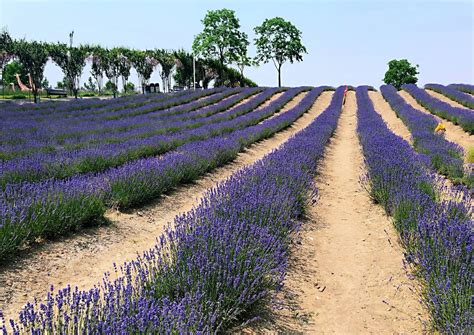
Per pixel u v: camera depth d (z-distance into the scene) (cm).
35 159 882
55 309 363
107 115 2205
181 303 306
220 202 556
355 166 1174
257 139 1589
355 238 597
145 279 348
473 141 1455
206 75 5612
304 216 689
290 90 3934
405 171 770
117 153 1005
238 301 348
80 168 886
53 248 515
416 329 361
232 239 408
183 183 917
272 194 584
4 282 418
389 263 496
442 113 2036
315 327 368
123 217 662
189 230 455
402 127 1911
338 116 2467
